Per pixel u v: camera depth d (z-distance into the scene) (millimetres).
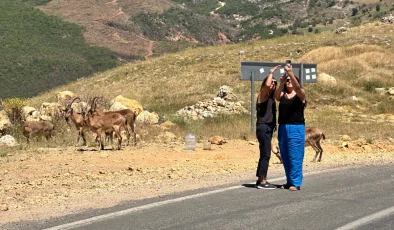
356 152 13711
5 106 18469
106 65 96125
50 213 6875
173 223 6262
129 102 21922
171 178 9523
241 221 6320
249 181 9078
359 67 33594
